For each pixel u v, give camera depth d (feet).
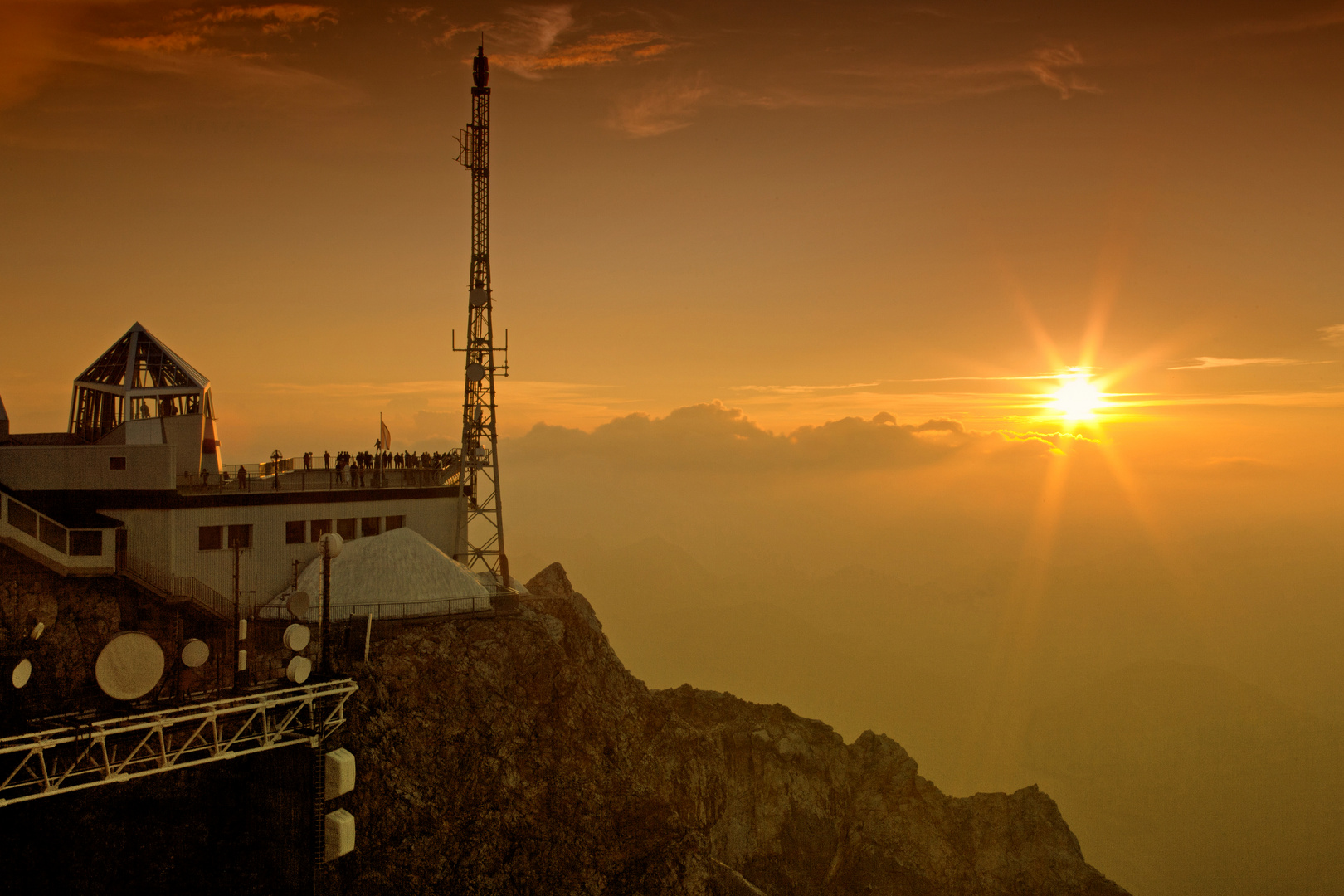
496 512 257.75
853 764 273.33
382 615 196.34
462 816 177.58
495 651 196.65
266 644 188.14
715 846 232.53
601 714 203.72
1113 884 252.83
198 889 159.22
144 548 196.03
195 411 232.12
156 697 142.82
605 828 186.91
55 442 231.09
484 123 262.26
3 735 122.72
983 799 275.80
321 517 217.97
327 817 153.28
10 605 176.14
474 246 260.83
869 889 240.73
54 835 157.48
